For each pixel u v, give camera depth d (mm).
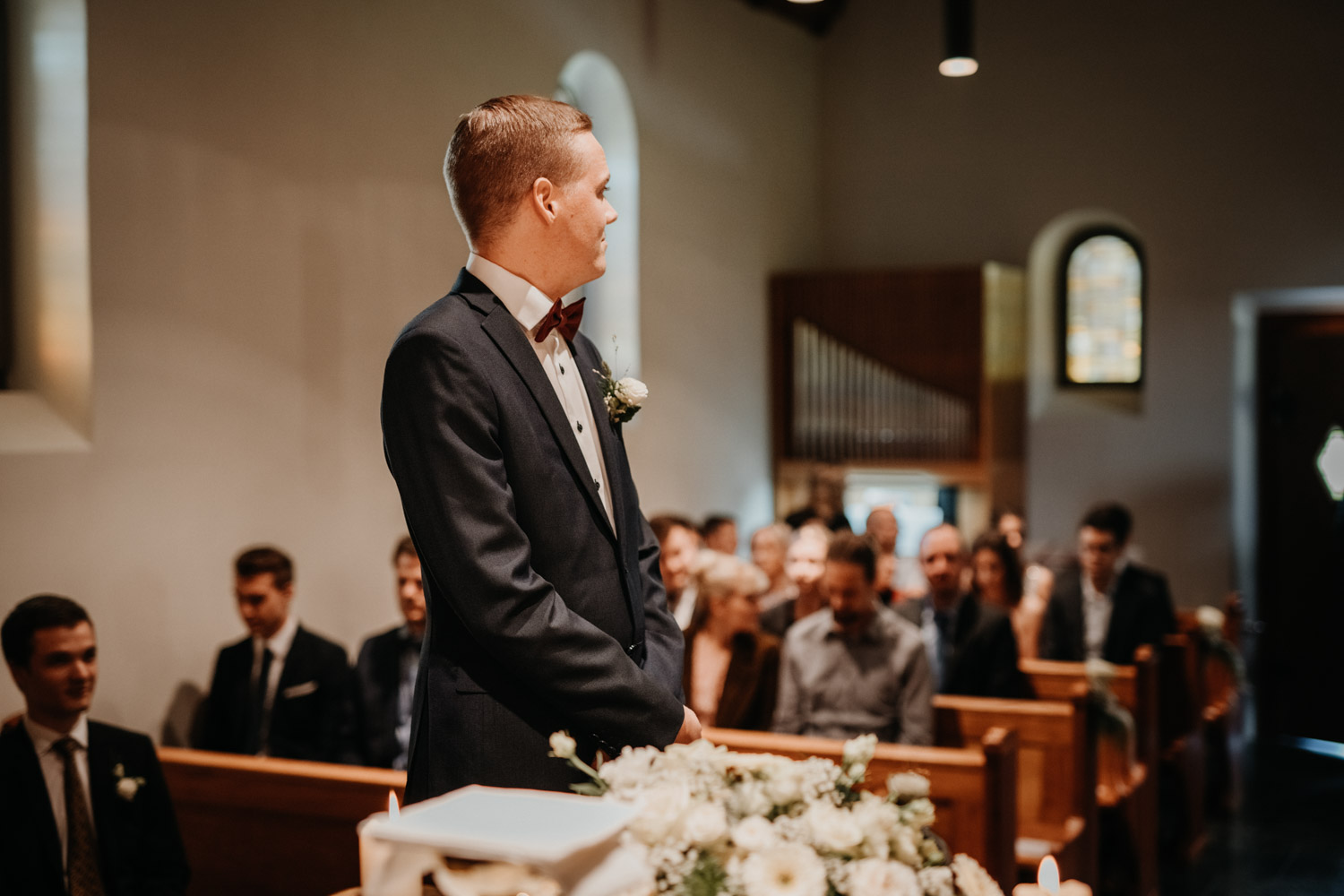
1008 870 3578
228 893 3580
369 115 5566
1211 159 8594
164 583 4625
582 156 1843
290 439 5172
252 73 4977
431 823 1180
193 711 4730
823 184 9789
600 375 2029
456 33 6098
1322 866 5953
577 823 1181
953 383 8852
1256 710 8914
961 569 5680
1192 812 6113
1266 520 8977
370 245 5578
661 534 5496
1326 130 8250
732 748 3785
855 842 1380
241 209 4941
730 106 8633
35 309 4473
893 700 4289
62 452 4273
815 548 5281
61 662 3256
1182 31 8656
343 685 4672
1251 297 8570
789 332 9266
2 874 3213
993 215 9297
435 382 1706
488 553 1663
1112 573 6301
